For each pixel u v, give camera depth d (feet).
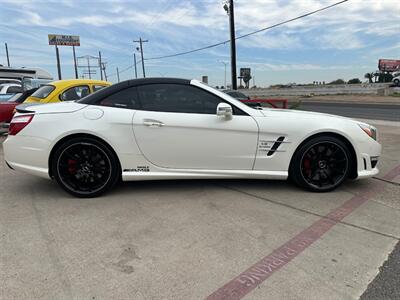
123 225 9.43
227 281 6.89
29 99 20.95
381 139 22.91
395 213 10.36
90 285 6.71
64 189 11.41
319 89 142.10
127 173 11.48
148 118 11.20
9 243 8.37
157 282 6.83
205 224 9.52
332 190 12.21
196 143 11.41
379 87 129.08
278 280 6.93
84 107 11.33
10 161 11.39
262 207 10.77
